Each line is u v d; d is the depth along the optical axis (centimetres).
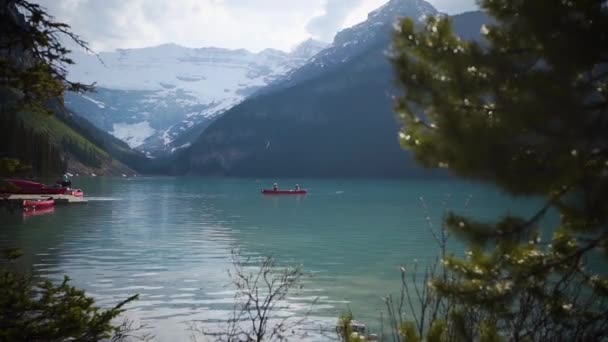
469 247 371
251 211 5716
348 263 2380
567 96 255
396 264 2338
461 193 9825
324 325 1320
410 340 449
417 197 8481
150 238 3234
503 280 386
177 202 7112
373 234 3622
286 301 1581
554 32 276
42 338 581
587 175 292
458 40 337
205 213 5347
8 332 557
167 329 1279
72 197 6041
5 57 616
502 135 270
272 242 3145
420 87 325
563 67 269
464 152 275
